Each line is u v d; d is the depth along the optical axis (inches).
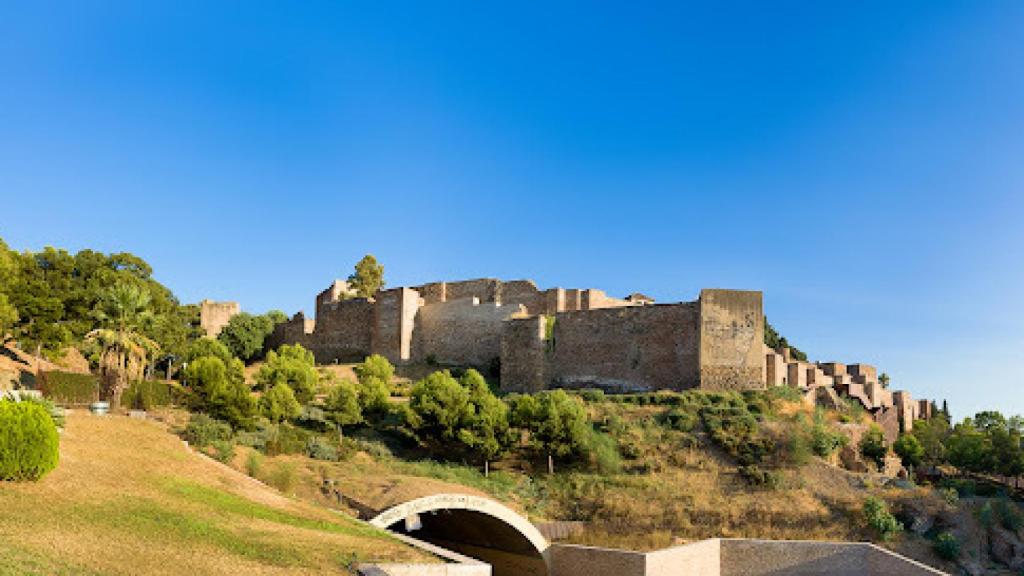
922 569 1395.2
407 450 2057.1
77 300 2244.1
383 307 3034.0
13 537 634.8
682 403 2176.4
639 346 2438.5
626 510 1745.8
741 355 2290.8
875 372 3292.3
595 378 2497.5
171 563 666.8
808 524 1683.1
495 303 2824.8
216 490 1019.9
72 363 2277.3
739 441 1953.7
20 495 763.4
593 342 2522.1
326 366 2955.2
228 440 1631.4
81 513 752.3
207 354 2568.9
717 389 2266.2
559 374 2566.4
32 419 807.7
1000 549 1705.2
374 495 1385.3
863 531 1668.3
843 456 2018.9
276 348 3489.2
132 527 746.2
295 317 3508.9
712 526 1675.7
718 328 2300.7
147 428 1309.1
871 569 1450.5
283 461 1683.1
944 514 1731.1
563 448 1941.4
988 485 2265.0
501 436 1977.1
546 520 1723.7
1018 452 2380.7
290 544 805.2
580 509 1786.4
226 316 3548.2
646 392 2390.5
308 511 1053.2
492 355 2778.1
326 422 2048.5
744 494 1790.1
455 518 1598.2
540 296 2839.6
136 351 1779.0
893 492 1795.0
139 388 1825.8
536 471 1975.9
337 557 789.9
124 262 2554.1
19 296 1957.4
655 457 1963.6
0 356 1996.8
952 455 2534.5
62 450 987.9
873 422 2445.9
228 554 730.2
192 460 1178.6
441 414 1993.1
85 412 1353.3
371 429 2153.1
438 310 2957.7
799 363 2650.1
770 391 2231.8
